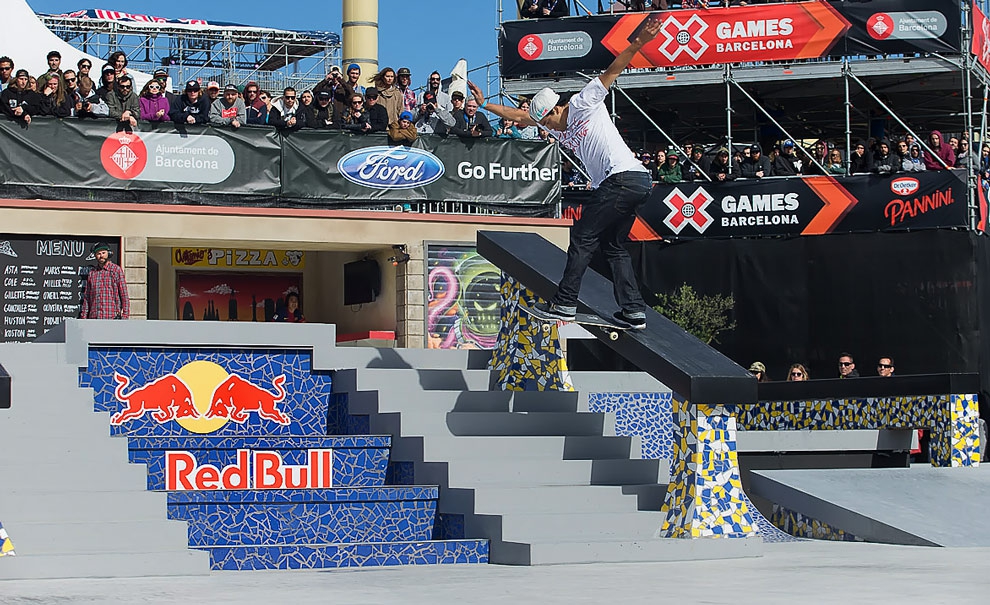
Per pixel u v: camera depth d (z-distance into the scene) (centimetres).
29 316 1564
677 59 2094
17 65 1909
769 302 2050
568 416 1034
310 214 1681
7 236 1560
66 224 1579
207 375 1066
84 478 855
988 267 2017
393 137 1708
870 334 1995
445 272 1733
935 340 1959
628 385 1162
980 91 2242
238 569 799
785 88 2228
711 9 2083
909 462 1279
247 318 1942
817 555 828
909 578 664
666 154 2141
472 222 1747
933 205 1958
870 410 1280
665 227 2097
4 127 1559
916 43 2009
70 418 916
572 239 884
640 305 905
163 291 1880
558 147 1805
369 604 573
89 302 1405
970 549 866
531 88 2191
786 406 1362
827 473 1095
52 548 775
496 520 854
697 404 868
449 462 918
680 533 861
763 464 1270
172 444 930
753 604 559
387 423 1002
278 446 956
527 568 769
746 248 2064
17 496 802
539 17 2189
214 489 934
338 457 973
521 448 975
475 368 1150
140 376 1048
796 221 2031
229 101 1678
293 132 1686
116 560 735
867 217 1995
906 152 2030
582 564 794
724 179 2070
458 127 1772
